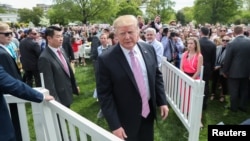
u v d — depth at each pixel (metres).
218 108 5.02
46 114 2.01
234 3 47.78
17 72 3.00
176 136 3.79
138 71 2.08
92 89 6.54
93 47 6.07
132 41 1.98
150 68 2.16
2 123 1.82
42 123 2.06
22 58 5.73
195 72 4.23
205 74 4.59
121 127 2.07
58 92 2.88
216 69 5.26
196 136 3.24
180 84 3.87
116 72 2.02
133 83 2.04
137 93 2.07
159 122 4.27
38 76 5.75
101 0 41.72
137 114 2.11
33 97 1.77
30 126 4.19
